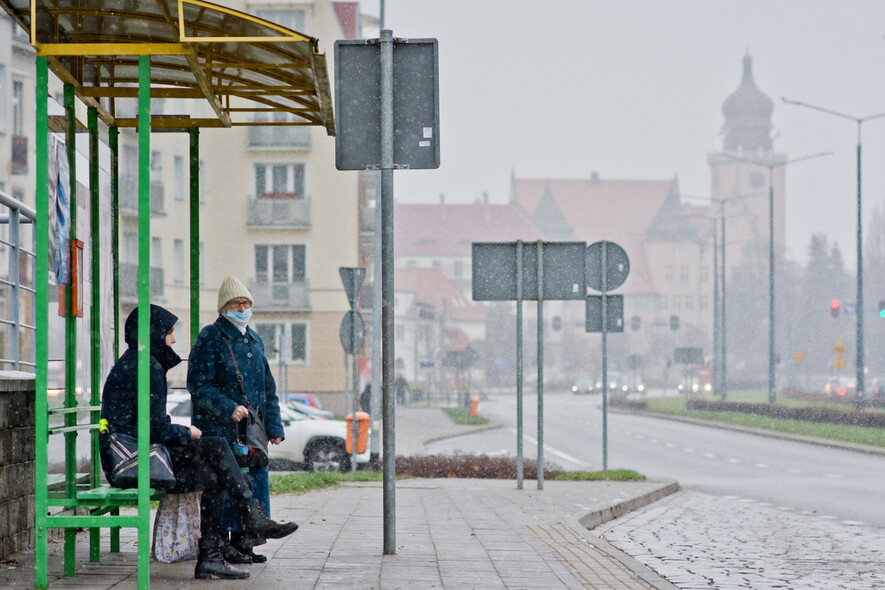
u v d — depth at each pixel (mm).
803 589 14445
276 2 89750
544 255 28359
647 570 14445
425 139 14328
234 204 90500
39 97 10969
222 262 90125
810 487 32688
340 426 36750
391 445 14445
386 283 14266
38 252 11039
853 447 50938
